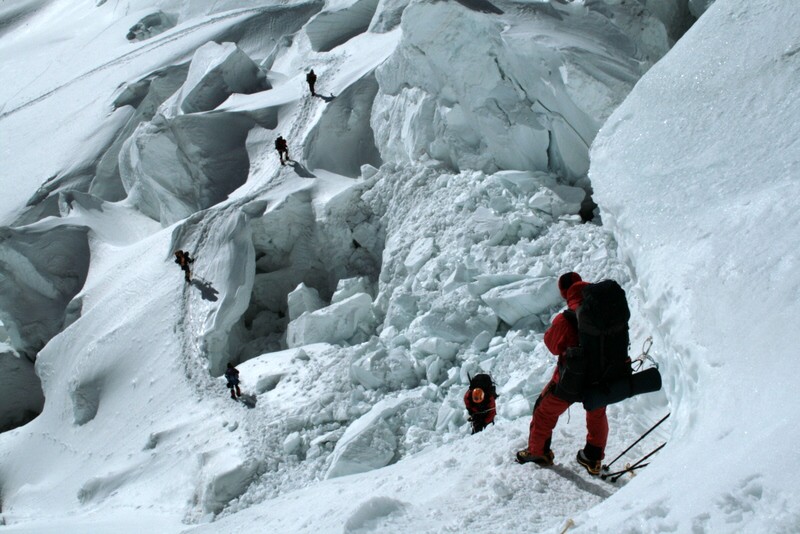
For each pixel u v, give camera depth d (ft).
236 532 22.65
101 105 172.86
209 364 61.00
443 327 47.57
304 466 43.45
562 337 13.56
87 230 93.04
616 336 12.96
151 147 89.40
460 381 44.09
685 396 12.44
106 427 62.44
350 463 39.99
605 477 14.34
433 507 14.78
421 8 60.85
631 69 55.93
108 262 86.58
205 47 112.57
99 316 73.51
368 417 42.65
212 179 84.43
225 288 66.08
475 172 60.95
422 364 46.65
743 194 14.34
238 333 68.03
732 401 9.97
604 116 54.29
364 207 68.33
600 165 20.24
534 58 56.75
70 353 72.84
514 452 16.22
